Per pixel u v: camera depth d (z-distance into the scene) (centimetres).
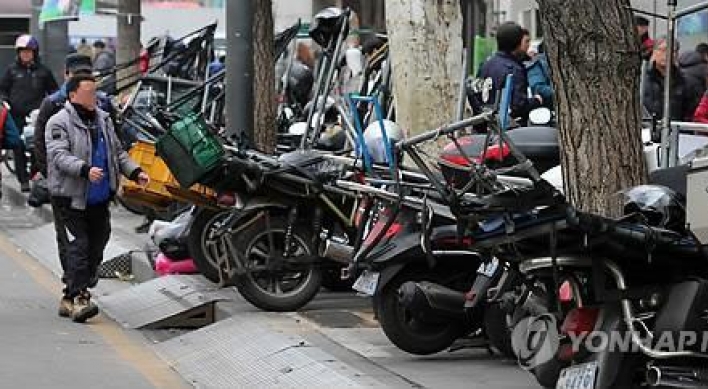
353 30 2556
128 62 2586
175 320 1585
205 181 1491
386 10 1673
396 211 1213
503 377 1201
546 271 995
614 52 1142
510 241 995
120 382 1277
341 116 1627
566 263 984
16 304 1747
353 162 1395
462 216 1020
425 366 1255
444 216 1200
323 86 1906
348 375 1191
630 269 997
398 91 1666
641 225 977
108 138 1582
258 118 1967
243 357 1346
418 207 1205
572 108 1155
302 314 1535
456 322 1260
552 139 1337
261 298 1531
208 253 1703
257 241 1525
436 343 1264
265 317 1503
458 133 1367
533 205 973
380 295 1257
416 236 1221
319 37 1905
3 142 2933
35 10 3650
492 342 1226
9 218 2809
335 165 1501
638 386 993
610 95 1149
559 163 1298
